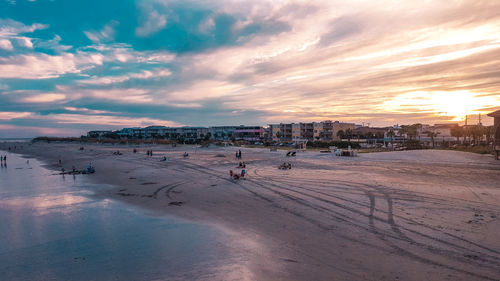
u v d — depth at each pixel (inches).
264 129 6555.1
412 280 364.2
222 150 3432.6
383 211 689.6
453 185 1003.3
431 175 1243.8
